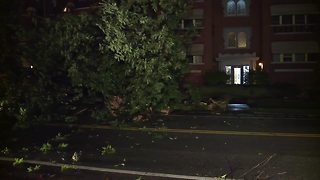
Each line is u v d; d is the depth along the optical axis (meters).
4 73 13.59
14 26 13.64
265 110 17.34
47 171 7.77
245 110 17.22
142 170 7.71
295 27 33.59
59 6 34.34
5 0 13.85
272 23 34.06
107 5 13.17
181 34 16.12
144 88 13.73
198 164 8.07
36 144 10.34
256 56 34.88
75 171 7.73
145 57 13.72
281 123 13.29
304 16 33.56
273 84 30.31
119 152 9.30
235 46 35.53
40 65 14.09
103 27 13.19
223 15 35.69
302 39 33.47
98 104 16.56
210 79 31.25
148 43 13.47
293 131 11.70
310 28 33.38
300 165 7.82
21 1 14.67
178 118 14.42
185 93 17.22
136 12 14.23
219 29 35.72
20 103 13.66
